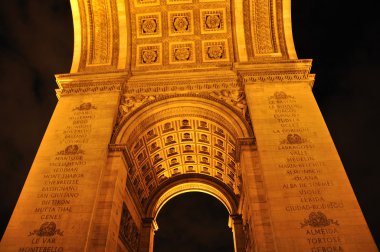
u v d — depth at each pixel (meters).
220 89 22.59
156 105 22.11
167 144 26.20
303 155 18.39
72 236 16.38
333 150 18.52
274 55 23.97
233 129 21.28
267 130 19.56
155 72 23.67
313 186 17.16
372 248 14.95
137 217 27.59
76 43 25.31
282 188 17.14
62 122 21.08
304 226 15.84
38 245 16.16
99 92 22.47
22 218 17.00
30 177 18.50
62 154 19.50
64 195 17.81
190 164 29.81
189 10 25.67
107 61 24.66
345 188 16.95
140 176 26.08
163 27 25.69
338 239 15.36
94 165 18.92
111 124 20.75
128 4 25.42
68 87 22.98
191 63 24.44
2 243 16.16
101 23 25.55
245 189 19.67
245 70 22.69
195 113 22.81
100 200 18.09
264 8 25.16
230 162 25.92
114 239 18.20
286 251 15.15
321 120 19.89
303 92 21.41
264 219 16.75
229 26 25.48
